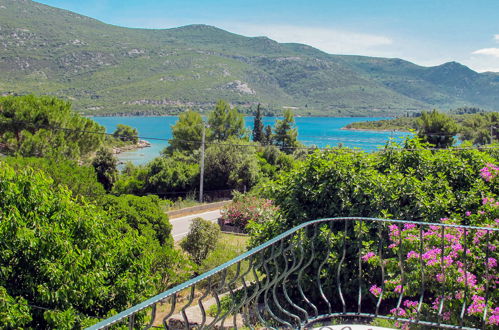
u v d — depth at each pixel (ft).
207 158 122.21
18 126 89.61
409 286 18.98
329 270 24.86
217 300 9.80
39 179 24.90
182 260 46.68
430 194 26.84
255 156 131.34
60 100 102.27
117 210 52.90
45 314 22.90
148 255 32.30
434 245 19.36
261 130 242.17
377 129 384.06
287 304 26.43
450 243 18.92
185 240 59.47
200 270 46.98
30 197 23.76
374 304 24.63
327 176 27.99
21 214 23.43
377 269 23.61
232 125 192.34
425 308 18.76
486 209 23.02
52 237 23.66
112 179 123.95
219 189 124.57
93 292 25.75
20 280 24.11
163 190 121.49
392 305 24.27
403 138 31.19
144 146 319.06
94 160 123.75
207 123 190.80
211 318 26.81
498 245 18.61
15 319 21.12
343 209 27.04
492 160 29.32
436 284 18.57
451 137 136.46
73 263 24.20
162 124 604.08
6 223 22.15
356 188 26.63
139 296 29.81
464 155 29.96
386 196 26.27
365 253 23.66
